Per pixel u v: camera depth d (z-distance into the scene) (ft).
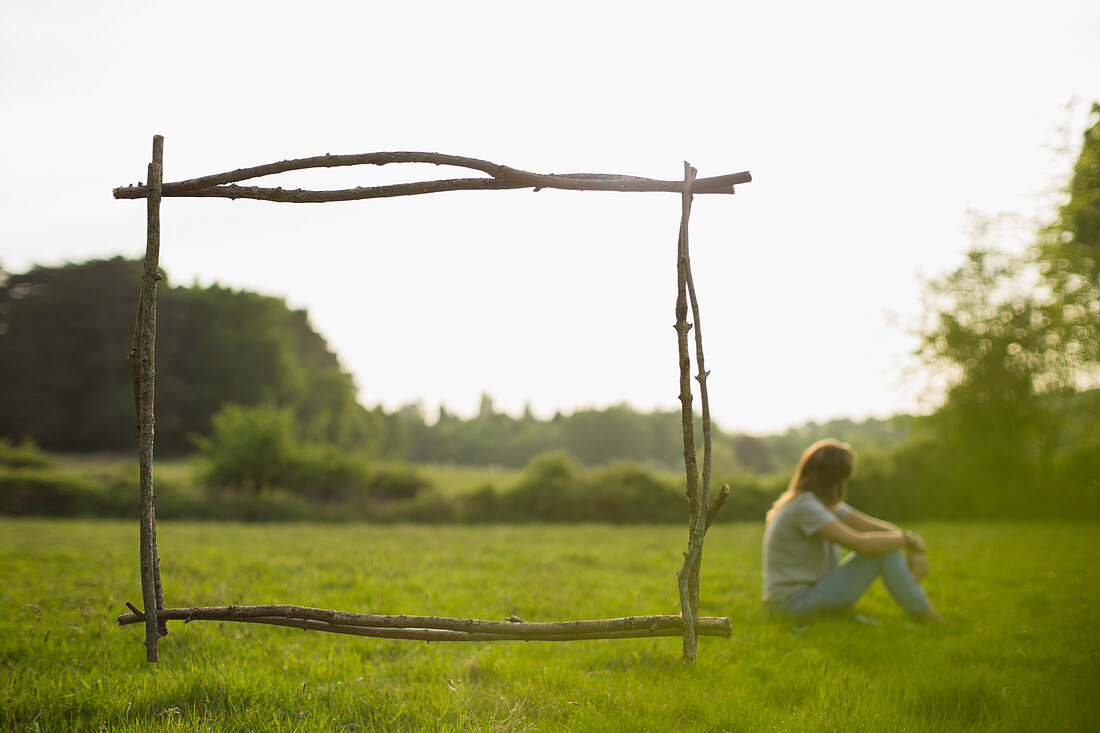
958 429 62.23
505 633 9.02
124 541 38.75
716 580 22.85
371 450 254.06
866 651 13.17
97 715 9.80
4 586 19.63
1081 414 59.36
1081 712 9.33
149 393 9.13
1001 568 23.67
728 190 9.11
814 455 17.46
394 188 9.09
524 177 8.96
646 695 10.52
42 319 211.20
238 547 35.17
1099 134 55.72
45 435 201.87
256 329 243.40
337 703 10.34
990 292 62.28
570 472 75.41
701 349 8.93
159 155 9.10
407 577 23.47
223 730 9.40
